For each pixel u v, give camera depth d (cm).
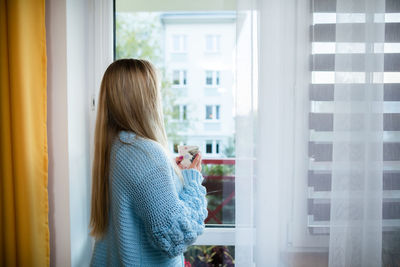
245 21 116
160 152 76
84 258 127
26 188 102
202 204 88
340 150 114
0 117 99
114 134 83
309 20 115
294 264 121
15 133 100
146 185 71
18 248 103
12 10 98
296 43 116
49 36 110
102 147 85
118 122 82
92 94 130
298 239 121
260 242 120
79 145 121
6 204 101
